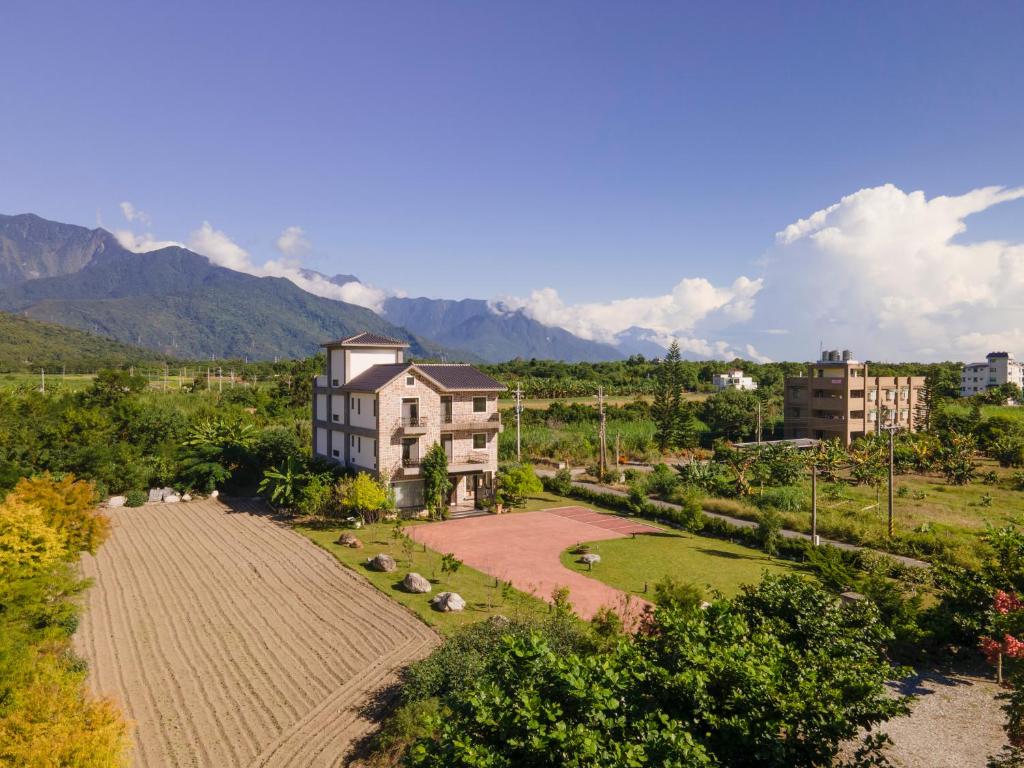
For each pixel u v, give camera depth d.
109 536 35.00
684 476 53.25
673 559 34.09
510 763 9.50
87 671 20.81
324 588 28.67
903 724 16.72
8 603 19.94
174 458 49.06
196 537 36.72
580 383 125.62
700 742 10.47
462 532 39.56
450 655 19.69
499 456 67.19
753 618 15.46
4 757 12.43
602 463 58.91
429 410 44.12
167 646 22.97
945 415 86.69
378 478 42.12
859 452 63.16
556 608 23.17
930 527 39.53
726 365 160.12
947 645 21.25
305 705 19.31
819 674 12.08
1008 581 20.64
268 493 46.88
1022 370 175.25
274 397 92.12
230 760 16.77
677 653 12.24
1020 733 13.36
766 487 53.38
